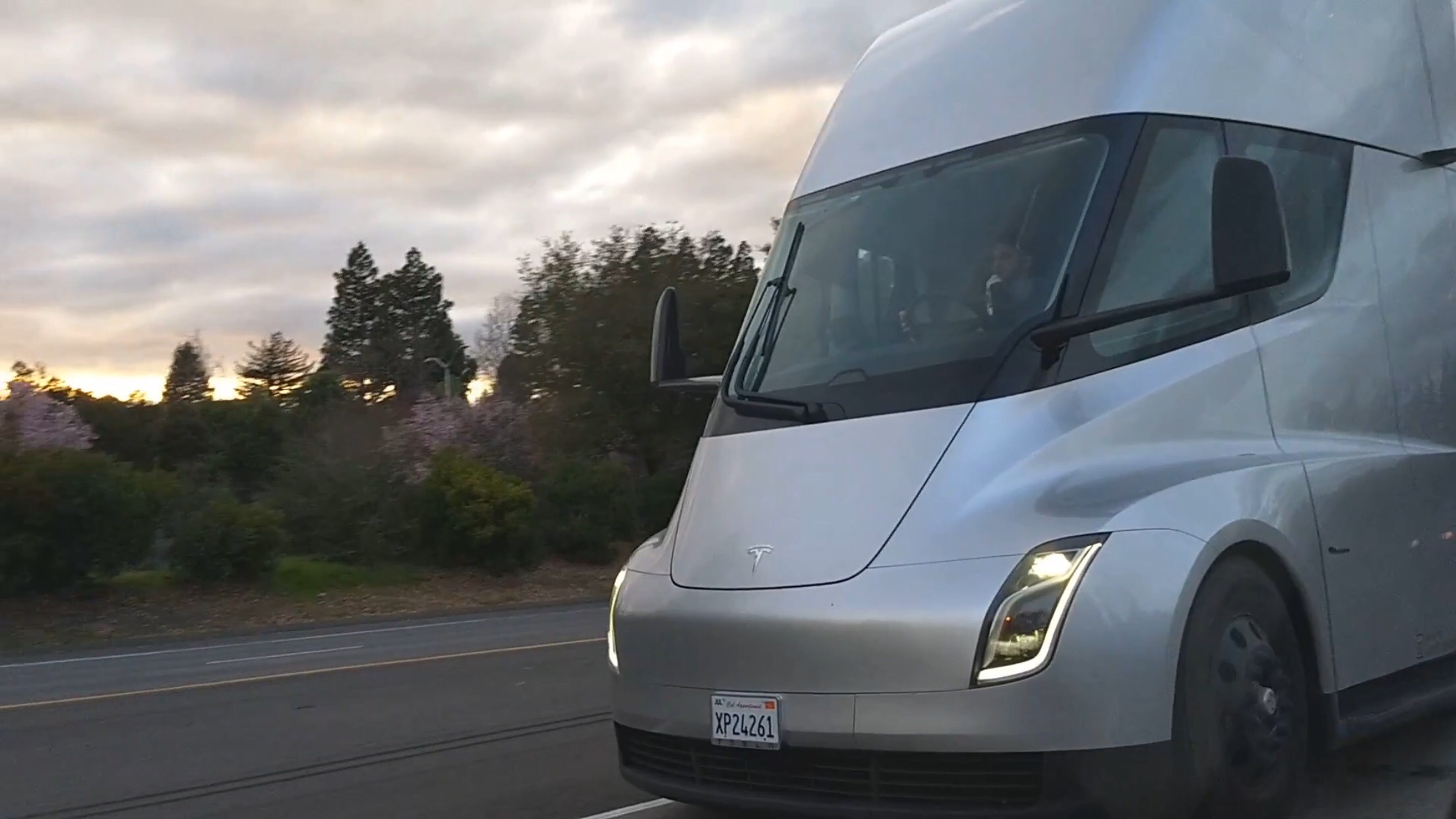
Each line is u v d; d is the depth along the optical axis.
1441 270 6.54
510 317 58.53
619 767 7.31
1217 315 5.24
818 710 4.34
